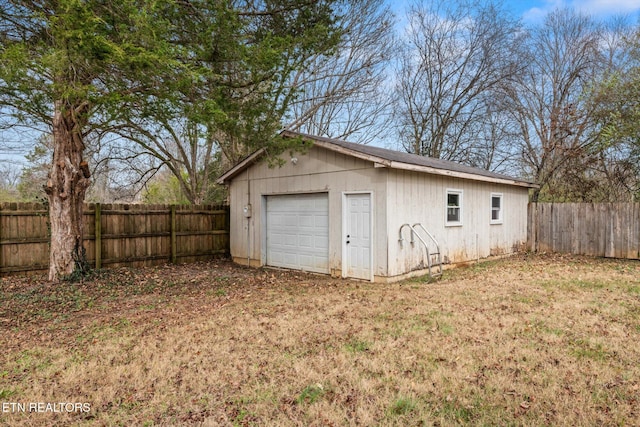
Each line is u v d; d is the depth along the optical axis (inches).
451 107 822.5
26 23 249.9
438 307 235.1
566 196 653.9
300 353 165.6
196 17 257.3
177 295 281.4
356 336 184.4
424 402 124.0
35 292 275.4
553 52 714.8
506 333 185.6
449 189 396.8
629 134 509.7
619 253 466.6
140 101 255.4
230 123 274.4
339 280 340.2
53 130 309.3
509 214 507.5
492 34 762.8
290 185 394.0
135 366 154.4
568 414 115.6
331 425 112.3
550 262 437.1
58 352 170.7
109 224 385.1
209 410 121.6
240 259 450.3
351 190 342.3
